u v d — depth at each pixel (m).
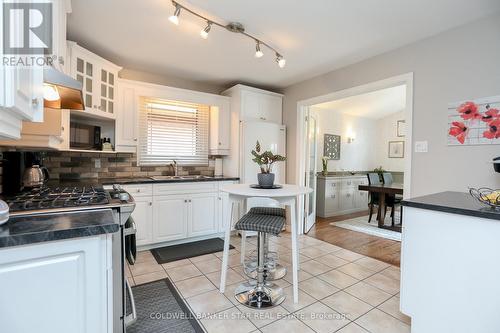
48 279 0.86
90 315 0.93
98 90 2.68
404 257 1.59
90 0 1.91
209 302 1.97
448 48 2.28
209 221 3.45
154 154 3.59
